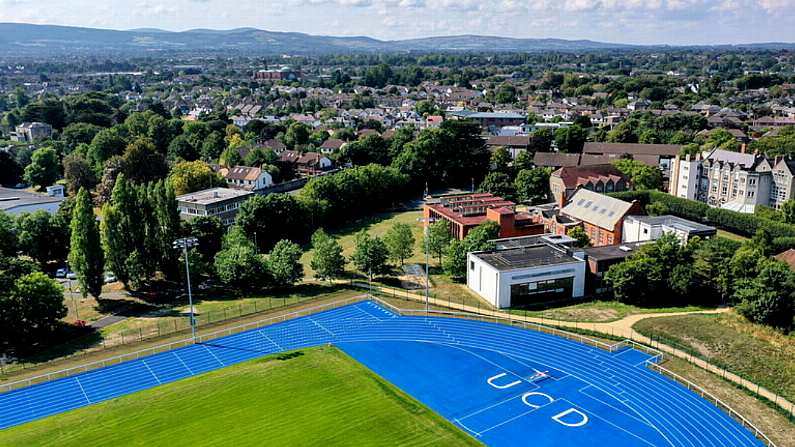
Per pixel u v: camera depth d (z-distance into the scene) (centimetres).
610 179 17875
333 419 7250
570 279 11169
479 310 10644
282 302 11006
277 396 7781
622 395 7762
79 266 10381
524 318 10169
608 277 10919
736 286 10075
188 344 9306
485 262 11156
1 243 12406
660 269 10531
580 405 7556
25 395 7831
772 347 8650
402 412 7400
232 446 6731
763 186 16312
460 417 7325
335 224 17362
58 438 6888
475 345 9262
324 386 8038
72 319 10150
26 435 6938
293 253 11638
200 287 11894
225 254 11625
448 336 9594
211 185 18738
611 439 6862
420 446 6712
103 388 8025
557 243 12612
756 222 14512
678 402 7562
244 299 11200
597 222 14262
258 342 9425
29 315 9081
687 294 10588
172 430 7038
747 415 7194
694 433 6938
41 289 9294
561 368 8494
